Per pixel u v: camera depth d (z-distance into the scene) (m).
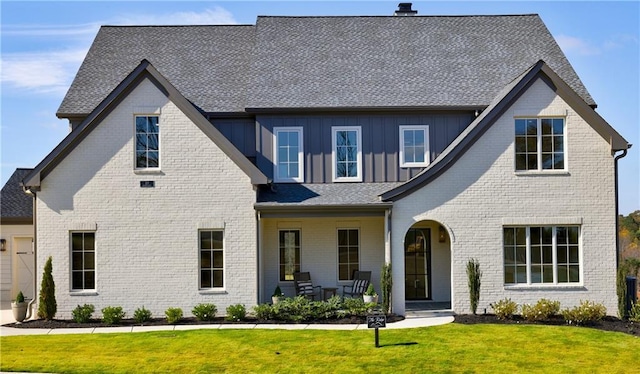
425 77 23.08
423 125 22.09
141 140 20.02
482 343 15.57
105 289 19.64
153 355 14.59
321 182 21.81
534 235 19.72
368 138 22.00
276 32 25.25
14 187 25.03
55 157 19.58
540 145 19.72
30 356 14.53
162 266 19.73
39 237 19.66
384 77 23.05
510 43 24.72
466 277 19.56
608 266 19.55
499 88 22.47
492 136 19.70
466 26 25.84
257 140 21.83
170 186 19.86
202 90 22.95
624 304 18.98
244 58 24.66
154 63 24.27
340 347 15.17
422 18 26.28
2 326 18.55
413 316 19.31
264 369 13.45
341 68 23.47
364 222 21.89
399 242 19.58
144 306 19.64
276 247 21.77
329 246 21.86
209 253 19.92
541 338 16.16
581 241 19.56
